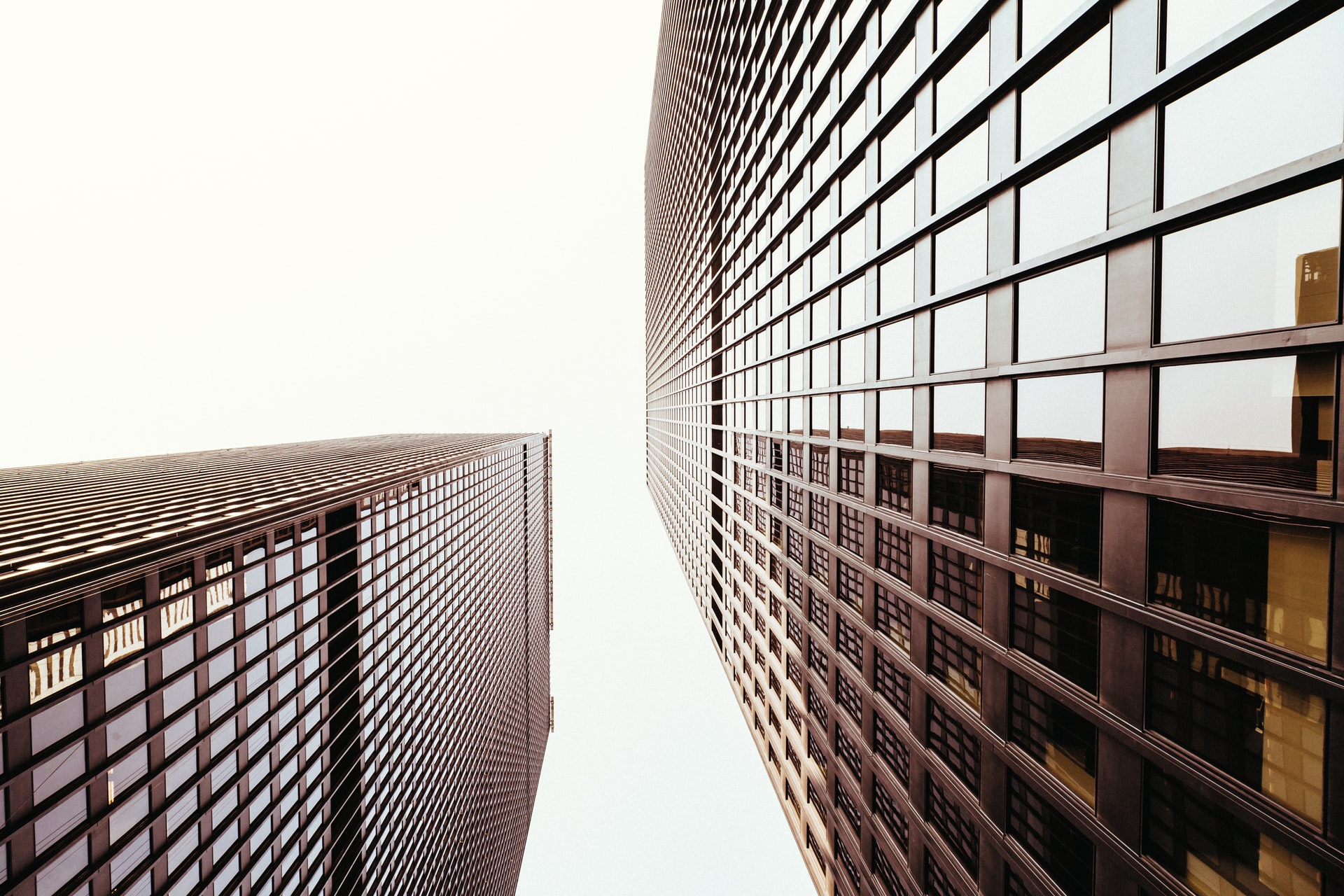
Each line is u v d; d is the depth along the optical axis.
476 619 61.28
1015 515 13.75
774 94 30.23
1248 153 8.39
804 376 27.80
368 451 67.75
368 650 32.16
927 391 17.22
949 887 17.12
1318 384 7.67
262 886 22.56
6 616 13.19
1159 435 9.95
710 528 55.12
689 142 59.97
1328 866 7.71
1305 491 7.85
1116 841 11.03
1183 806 9.95
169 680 17.77
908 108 17.78
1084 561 11.74
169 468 51.56
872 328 20.69
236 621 21.22
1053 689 12.48
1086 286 11.36
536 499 113.38
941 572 17.03
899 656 19.23
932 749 17.73
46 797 13.98
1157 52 9.58
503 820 79.50
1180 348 9.33
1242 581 8.77
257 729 22.22
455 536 52.62
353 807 30.81
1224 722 9.20
